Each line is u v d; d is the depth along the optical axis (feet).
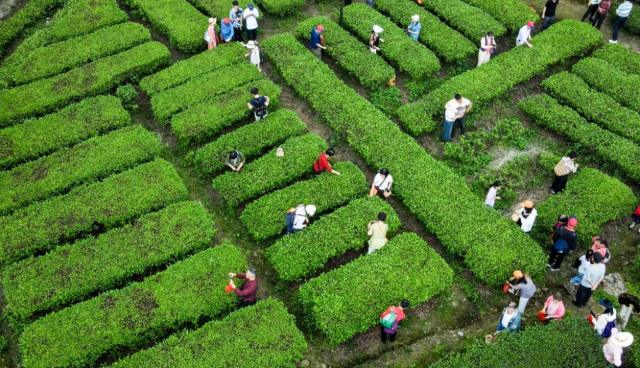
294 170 69.05
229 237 65.16
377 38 84.38
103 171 69.41
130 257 60.08
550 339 53.11
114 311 55.47
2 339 55.26
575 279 58.29
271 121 74.95
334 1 100.07
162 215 64.03
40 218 63.52
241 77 81.10
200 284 57.77
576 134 74.28
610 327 52.70
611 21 95.55
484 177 70.33
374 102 80.43
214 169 70.13
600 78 81.76
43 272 58.54
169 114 76.02
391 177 65.77
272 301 56.65
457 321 58.13
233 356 52.37
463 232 62.80
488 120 78.84
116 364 51.85
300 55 84.89
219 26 89.92
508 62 83.92
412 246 61.26
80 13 92.38
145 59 83.46
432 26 90.22
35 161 69.72
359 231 62.64
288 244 61.36
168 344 53.36
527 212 61.52
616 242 65.16
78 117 75.25
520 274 54.08
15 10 98.32
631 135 74.13
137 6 95.86
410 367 54.39
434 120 78.13
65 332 53.88
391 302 56.54
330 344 55.31
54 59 83.71
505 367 51.29
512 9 93.61
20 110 75.87
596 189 67.36
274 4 93.35
